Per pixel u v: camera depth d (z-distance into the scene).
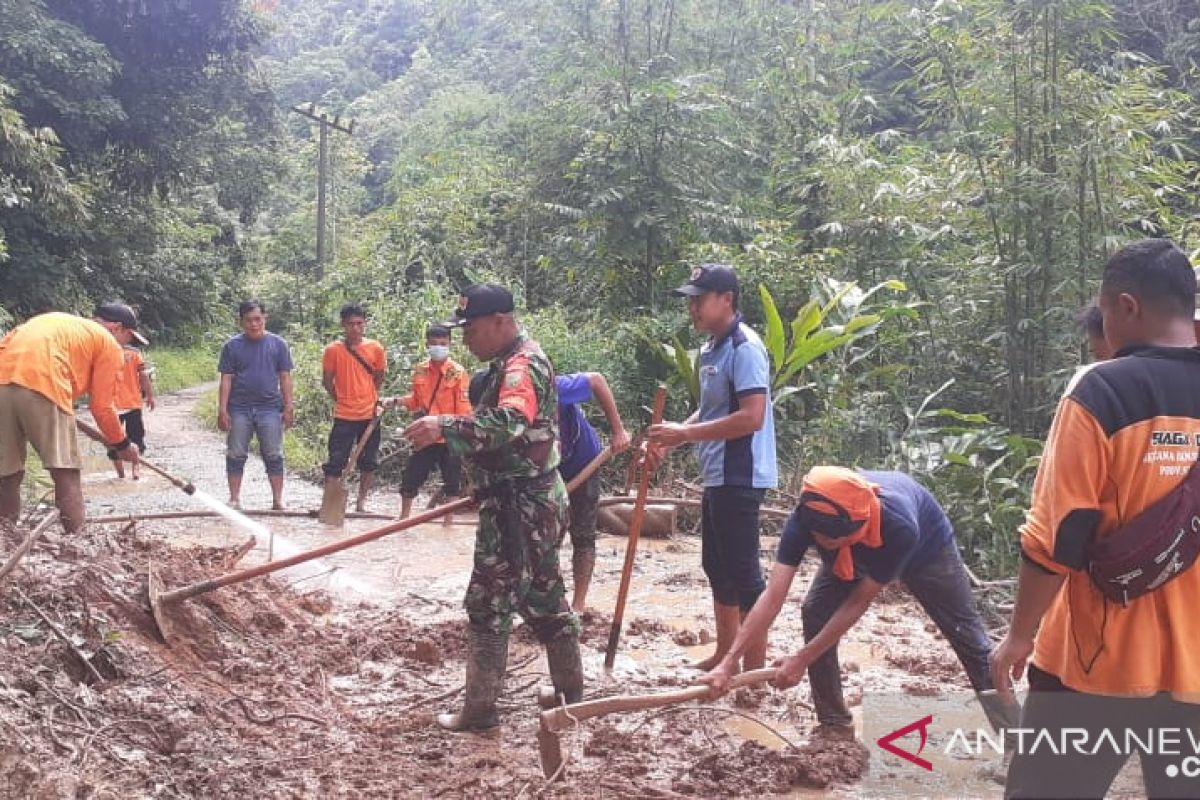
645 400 12.14
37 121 20.39
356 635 5.64
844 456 9.85
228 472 9.59
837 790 4.00
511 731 4.51
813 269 12.09
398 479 11.75
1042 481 2.55
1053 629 2.71
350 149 35.88
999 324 10.76
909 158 12.20
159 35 22.86
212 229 31.42
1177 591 2.51
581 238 14.34
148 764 3.78
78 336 5.91
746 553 4.87
